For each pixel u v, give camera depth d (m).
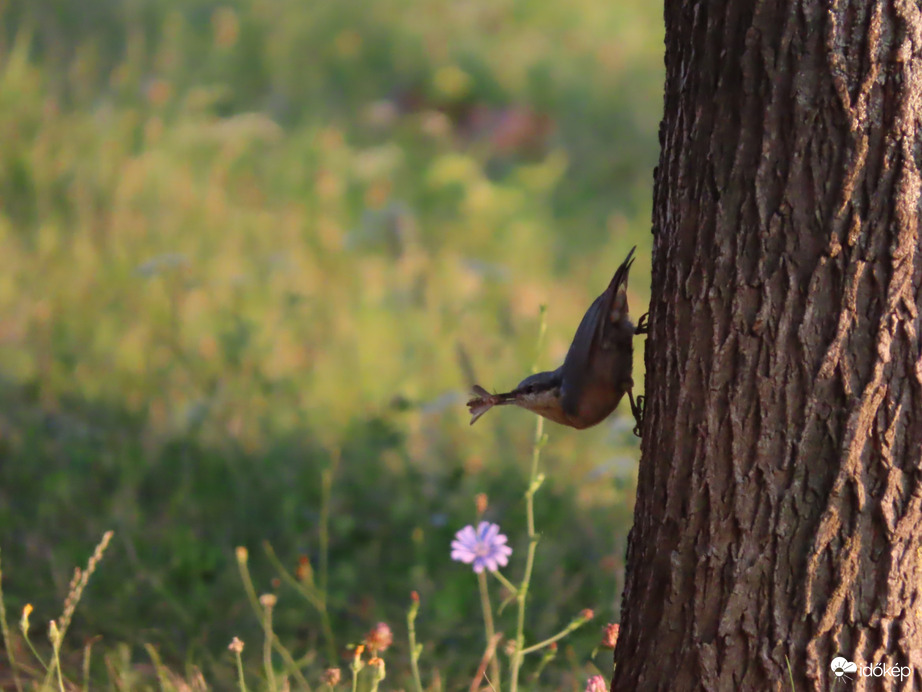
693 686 5.81
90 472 11.13
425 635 9.03
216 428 12.13
